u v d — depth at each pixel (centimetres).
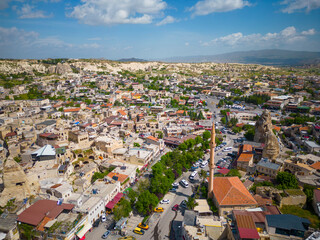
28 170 14700
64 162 17050
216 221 11056
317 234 9088
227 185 12975
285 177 13962
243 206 11931
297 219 9881
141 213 13275
